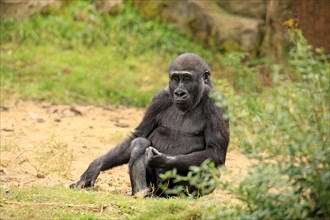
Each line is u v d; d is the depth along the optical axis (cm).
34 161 2470
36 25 4297
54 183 2209
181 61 2050
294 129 1490
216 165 2023
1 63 3928
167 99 2116
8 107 3331
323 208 1496
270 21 4275
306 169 1474
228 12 4347
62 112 3338
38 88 3656
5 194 1891
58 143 2666
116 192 2094
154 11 4384
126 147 2119
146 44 4238
